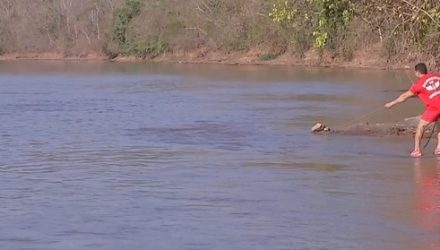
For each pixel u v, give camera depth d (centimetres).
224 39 9369
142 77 6297
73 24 11475
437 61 2452
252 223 1143
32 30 11856
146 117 2983
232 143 2103
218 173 1580
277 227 1118
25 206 1283
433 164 1662
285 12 2583
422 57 2747
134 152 1938
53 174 1609
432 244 1020
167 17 10156
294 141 2125
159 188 1423
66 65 9188
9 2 12362
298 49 8300
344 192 1360
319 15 2517
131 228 1124
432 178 1484
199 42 9844
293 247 1016
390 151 1877
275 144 2064
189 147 2023
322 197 1320
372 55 7188
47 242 1055
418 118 2450
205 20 9719
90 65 9112
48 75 6812
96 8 11344
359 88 4562
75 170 1658
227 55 9425
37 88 5028
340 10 2447
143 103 3712
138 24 10481
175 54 10081
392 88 4519
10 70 7906
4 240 1066
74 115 3116
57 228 1130
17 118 3003
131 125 2678
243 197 1328
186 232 1097
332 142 2083
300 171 1591
